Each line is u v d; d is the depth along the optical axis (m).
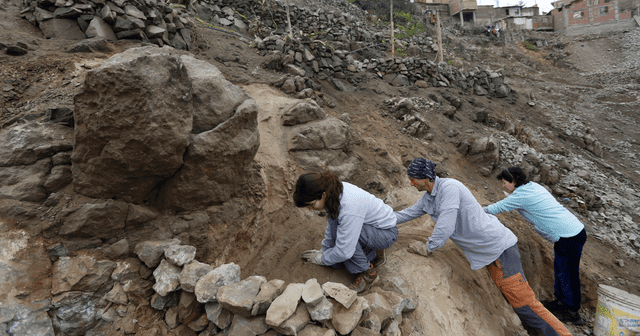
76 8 4.46
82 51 3.98
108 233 1.98
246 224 2.81
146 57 1.84
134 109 1.79
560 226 3.02
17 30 4.09
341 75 7.65
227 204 2.63
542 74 19.95
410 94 8.45
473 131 7.07
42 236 1.84
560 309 3.55
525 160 6.70
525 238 4.52
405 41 15.82
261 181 3.19
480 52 21.83
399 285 2.38
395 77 9.03
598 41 23.62
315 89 6.45
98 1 4.74
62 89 2.96
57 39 4.21
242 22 10.79
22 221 1.82
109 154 1.84
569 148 9.16
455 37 23.48
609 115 12.98
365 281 2.34
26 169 1.95
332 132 4.32
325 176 2.05
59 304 1.72
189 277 1.85
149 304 1.94
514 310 2.91
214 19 9.84
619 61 20.28
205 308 1.84
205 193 2.38
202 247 2.36
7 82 2.87
